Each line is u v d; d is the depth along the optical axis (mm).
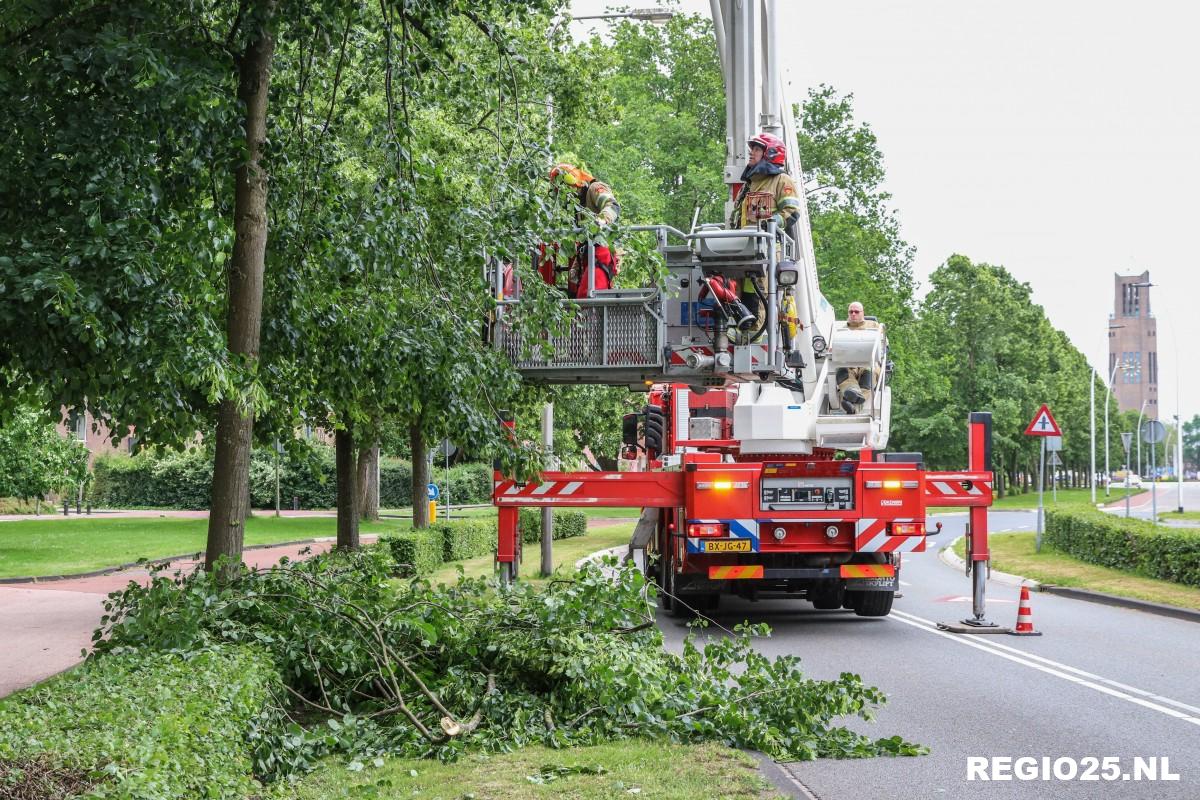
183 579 12258
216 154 12156
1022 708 13031
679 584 20469
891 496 19547
